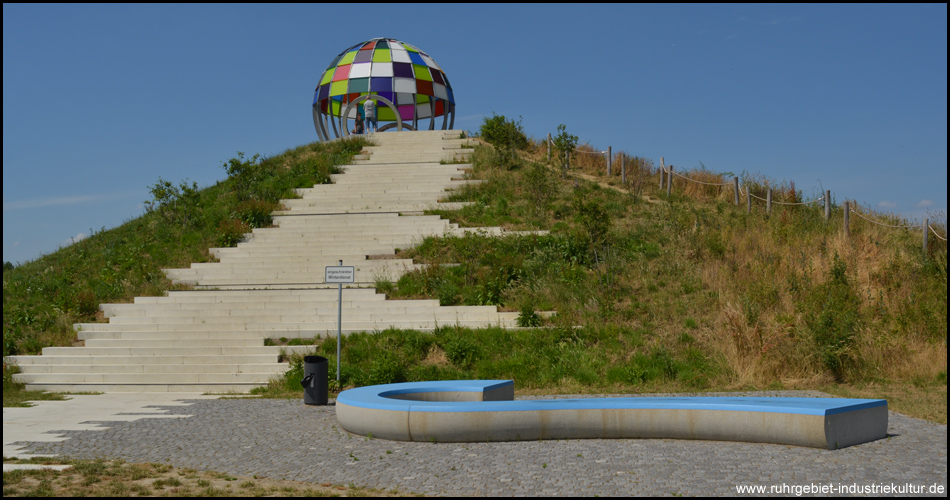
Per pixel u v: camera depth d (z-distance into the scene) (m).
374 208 22.31
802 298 15.17
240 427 9.28
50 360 14.64
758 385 12.59
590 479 6.32
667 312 15.32
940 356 13.26
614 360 13.70
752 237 18.55
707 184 23.70
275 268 18.61
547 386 12.87
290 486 6.19
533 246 18.31
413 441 8.19
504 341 14.45
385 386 10.05
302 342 15.07
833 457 7.14
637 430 8.14
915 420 9.33
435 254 18.47
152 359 14.51
